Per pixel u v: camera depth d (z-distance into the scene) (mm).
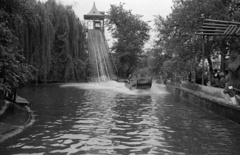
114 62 60562
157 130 11086
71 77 45469
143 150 8445
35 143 9086
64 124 12070
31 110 15961
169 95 26797
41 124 12023
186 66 27203
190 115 14625
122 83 43500
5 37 12047
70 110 16094
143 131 10891
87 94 26812
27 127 11383
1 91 12531
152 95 26641
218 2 20781
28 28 35094
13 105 13586
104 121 12844
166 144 9102
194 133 10617
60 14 44594
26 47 34406
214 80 20297
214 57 25172
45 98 22656
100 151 8328
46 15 36906
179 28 25047
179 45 24922
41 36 36281
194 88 22406
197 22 22062
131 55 65062
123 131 10875
